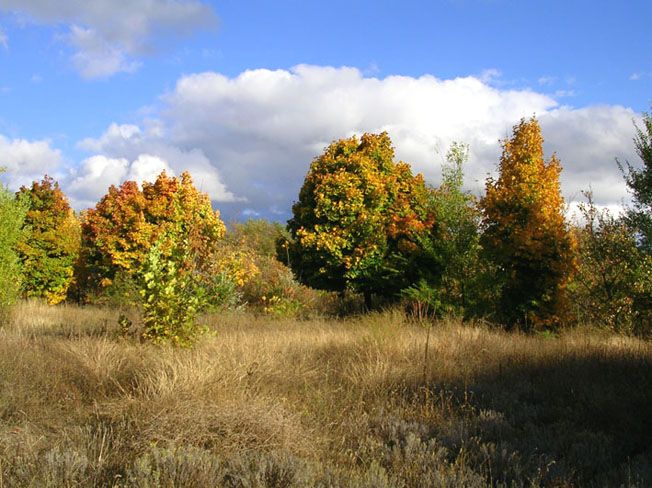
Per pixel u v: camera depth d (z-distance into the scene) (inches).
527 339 454.9
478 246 671.8
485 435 221.1
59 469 159.3
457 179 669.3
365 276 777.6
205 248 739.4
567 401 275.6
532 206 631.2
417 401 265.7
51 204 999.0
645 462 187.9
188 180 879.7
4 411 228.8
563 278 630.5
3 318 520.1
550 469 183.6
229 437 191.6
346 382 294.4
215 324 588.1
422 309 621.3
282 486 156.3
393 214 788.6
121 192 921.5
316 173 831.7
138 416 209.0
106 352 306.2
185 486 153.9
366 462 189.2
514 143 666.8
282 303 863.1
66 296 1056.8
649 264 610.2
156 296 356.8
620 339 447.8
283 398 245.8
